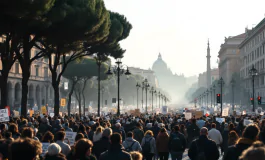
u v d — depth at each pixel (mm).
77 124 29250
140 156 11164
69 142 18984
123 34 61688
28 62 44188
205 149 15195
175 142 21641
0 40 76312
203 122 35812
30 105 116250
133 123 35219
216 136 23594
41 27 37781
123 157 11656
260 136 17922
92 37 45312
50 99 139625
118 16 61812
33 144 7891
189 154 15555
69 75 114750
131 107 151000
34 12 34312
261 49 141875
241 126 31422
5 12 33625
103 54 63906
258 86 147875
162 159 23281
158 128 28141
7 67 42312
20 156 7695
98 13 42781
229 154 11055
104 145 16875
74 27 40594
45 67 133500
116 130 24016
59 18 38125
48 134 15789
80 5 41500
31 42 42781
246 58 172125
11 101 107812
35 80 124812
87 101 166625
